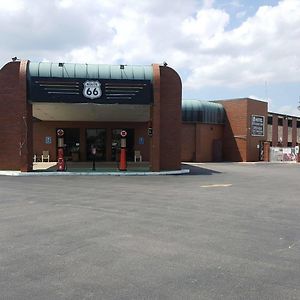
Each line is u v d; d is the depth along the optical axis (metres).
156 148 25.80
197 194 15.17
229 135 48.78
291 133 60.03
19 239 7.90
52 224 9.34
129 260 6.57
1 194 14.79
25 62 25.00
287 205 12.62
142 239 7.96
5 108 25.28
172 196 14.50
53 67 24.94
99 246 7.40
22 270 6.03
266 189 17.23
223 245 7.57
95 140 37.97
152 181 20.52
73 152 37.66
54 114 32.22
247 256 6.85
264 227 9.21
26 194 14.83
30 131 25.05
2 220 9.80
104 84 25.16
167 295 5.09
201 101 47.03
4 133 25.31
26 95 24.66
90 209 11.48
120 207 11.88
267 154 49.66
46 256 6.76
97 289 5.28
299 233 8.62
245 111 47.66
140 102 25.50
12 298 4.97
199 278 5.72
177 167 26.88
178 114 26.78
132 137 38.34
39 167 29.55
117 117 34.41
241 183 19.91
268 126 54.78
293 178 23.34
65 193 15.20
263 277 5.78
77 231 8.62
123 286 5.39
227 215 10.71
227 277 5.77
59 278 5.69
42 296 5.04
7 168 25.38
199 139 46.38
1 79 25.27
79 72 25.02
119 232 8.55
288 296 5.07
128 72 25.53
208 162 46.03
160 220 9.91
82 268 6.14
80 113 31.31
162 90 26.42
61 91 24.81
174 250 7.18
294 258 6.74
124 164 25.92
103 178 22.14
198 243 7.70
